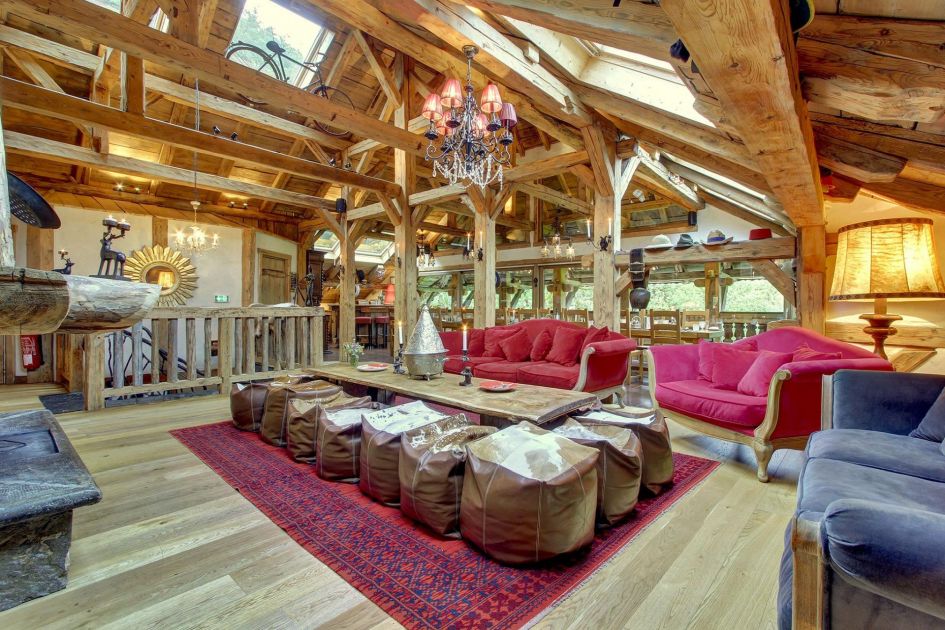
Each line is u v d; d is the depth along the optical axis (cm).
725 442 319
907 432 187
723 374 311
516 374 403
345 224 778
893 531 68
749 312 795
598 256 494
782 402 240
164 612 138
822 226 364
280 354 528
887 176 226
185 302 771
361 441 229
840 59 156
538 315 837
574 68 376
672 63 188
